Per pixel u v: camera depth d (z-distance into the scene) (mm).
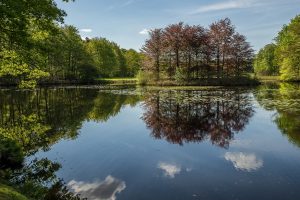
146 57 55156
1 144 10258
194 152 11562
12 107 24984
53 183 8633
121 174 9312
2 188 6520
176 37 51281
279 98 27531
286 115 18562
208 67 51719
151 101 28500
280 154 10961
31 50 13281
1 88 45938
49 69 58000
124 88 47188
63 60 61000
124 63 97062
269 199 7363
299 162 10016
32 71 16969
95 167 9992
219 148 12023
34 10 11430
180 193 7855
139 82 55156
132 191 8039
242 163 10109
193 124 17156
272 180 8516
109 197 7711
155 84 52500
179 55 52781
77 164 10312
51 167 10016
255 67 102500
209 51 51219
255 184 8289
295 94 30656
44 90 43531
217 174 9102
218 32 51250
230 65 52656
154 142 13227
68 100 30344
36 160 10789
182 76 49875
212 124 16984
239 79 49344
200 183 8453
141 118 19500
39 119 19344
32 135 14883
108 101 29453
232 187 8133
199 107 23578
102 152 11750
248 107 22656
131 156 11180
